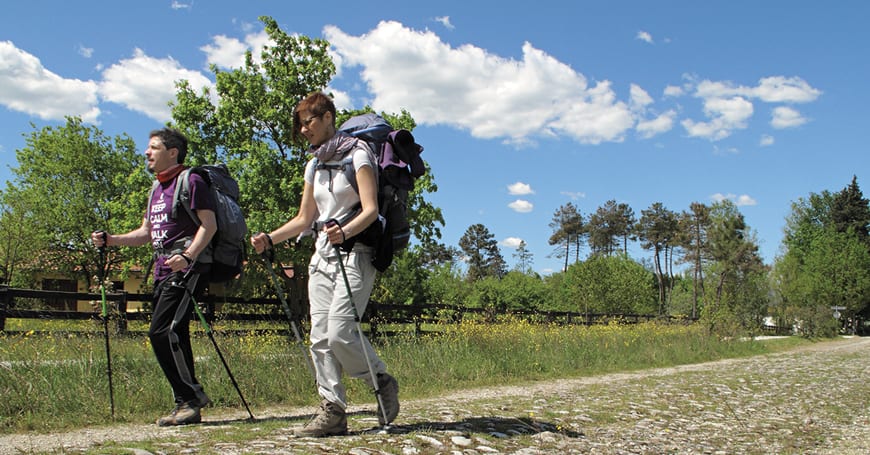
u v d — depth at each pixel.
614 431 5.41
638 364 14.83
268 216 17.02
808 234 68.62
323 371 4.12
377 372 4.27
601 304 45.34
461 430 4.50
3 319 9.79
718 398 8.27
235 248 5.15
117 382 6.09
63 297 10.45
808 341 35.72
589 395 8.10
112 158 37.53
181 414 5.04
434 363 10.22
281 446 3.62
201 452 3.42
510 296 50.41
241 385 6.93
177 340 4.95
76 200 35.19
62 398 5.52
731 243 43.78
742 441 5.65
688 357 17.20
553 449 4.37
